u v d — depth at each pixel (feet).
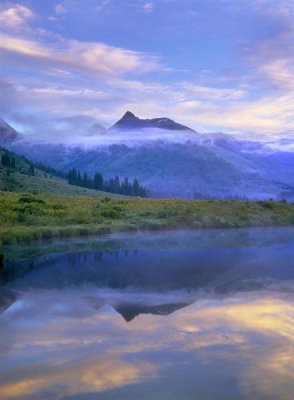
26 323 35.32
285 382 23.04
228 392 22.06
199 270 62.95
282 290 48.96
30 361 26.58
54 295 46.88
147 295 46.60
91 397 21.81
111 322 35.50
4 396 21.98
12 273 61.31
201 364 25.63
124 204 183.62
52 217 129.18
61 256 77.56
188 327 33.68
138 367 25.44
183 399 21.43
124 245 93.45
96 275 59.36
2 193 264.31
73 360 26.66
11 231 101.09
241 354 27.17
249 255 78.48
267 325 33.96
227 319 36.01
